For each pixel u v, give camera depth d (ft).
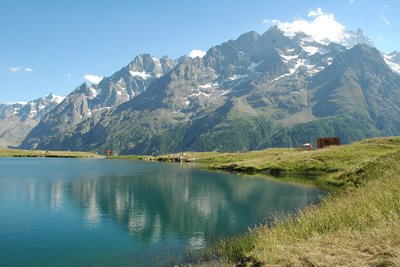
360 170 203.10
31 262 88.74
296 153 393.70
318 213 86.22
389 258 50.03
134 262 85.61
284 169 317.22
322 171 290.15
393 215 65.16
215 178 290.35
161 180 280.72
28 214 146.41
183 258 85.10
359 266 50.80
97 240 107.24
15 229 121.39
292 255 61.52
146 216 141.79
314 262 56.13
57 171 383.04
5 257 92.32
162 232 115.55
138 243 103.14
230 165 391.04
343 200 96.22
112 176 318.24
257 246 75.87
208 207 159.53
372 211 71.31
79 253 94.32
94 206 164.55
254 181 257.96
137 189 225.15
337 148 359.25
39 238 110.11
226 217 136.77
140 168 438.40
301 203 160.45
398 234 55.16
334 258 55.31
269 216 135.13
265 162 361.30
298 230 77.71
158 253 92.07
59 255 93.35
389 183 99.55
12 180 279.69
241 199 178.29
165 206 163.53
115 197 191.31
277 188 214.07
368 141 378.12
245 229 116.06
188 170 393.91
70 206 164.45
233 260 75.92
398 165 166.40
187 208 158.20
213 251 87.76
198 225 124.47
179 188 226.58
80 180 281.54
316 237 67.77
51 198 187.83
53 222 131.75
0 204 169.58
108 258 90.02
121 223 129.59
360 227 67.92
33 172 366.84
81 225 126.72
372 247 55.11
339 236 65.41
